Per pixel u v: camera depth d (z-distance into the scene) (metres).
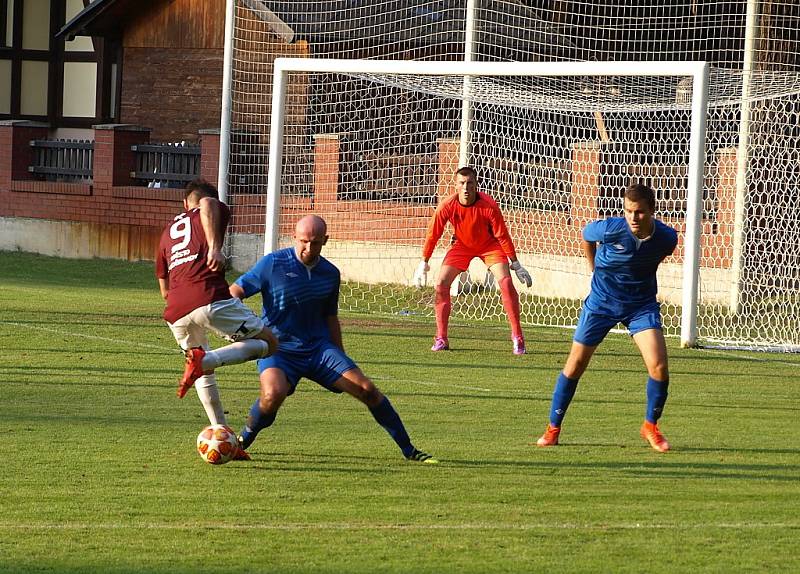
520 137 41.16
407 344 28.70
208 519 13.23
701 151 29.14
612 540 12.60
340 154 42.50
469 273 38.97
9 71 58.16
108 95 57.16
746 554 12.16
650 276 17.39
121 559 11.70
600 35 42.66
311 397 21.41
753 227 36.97
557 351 28.36
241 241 43.31
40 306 32.84
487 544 12.38
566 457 16.86
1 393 20.86
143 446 16.98
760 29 36.44
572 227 38.53
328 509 13.73
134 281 40.44
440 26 41.94
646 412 18.89
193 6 50.84
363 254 40.75
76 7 57.75
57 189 46.81
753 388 23.81
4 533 12.52
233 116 44.88
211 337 28.80
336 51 44.53
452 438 18.08
